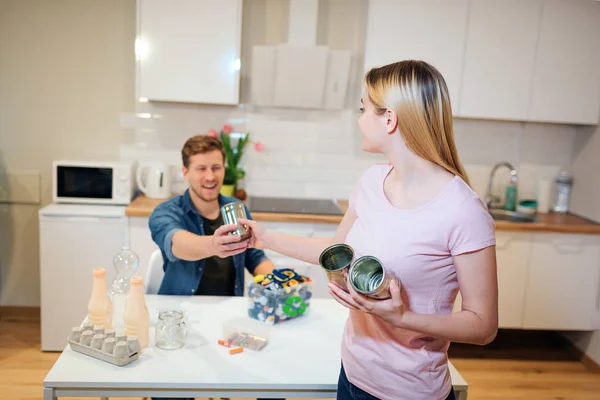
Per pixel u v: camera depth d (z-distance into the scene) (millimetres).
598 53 3400
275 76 3475
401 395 1351
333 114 3689
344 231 1621
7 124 3557
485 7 3305
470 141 3797
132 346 1587
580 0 3338
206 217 2264
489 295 1255
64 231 3141
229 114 3645
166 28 3213
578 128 3756
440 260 1282
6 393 2770
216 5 3207
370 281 1279
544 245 3355
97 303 1738
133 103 3594
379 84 1303
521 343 3771
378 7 3264
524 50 3363
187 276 2170
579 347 3602
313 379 1542
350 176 3771
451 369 1678
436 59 3332
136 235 3176
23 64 3506
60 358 1591
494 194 3857
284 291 1895
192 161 2145
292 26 3387
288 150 3717
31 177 3604
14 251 3676
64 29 3492
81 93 3562
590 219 3543
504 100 3408
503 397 3035
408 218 1300
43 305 3189
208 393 1508
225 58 3258
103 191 3299
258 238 1802
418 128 1261
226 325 1769
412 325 1225
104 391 1486
